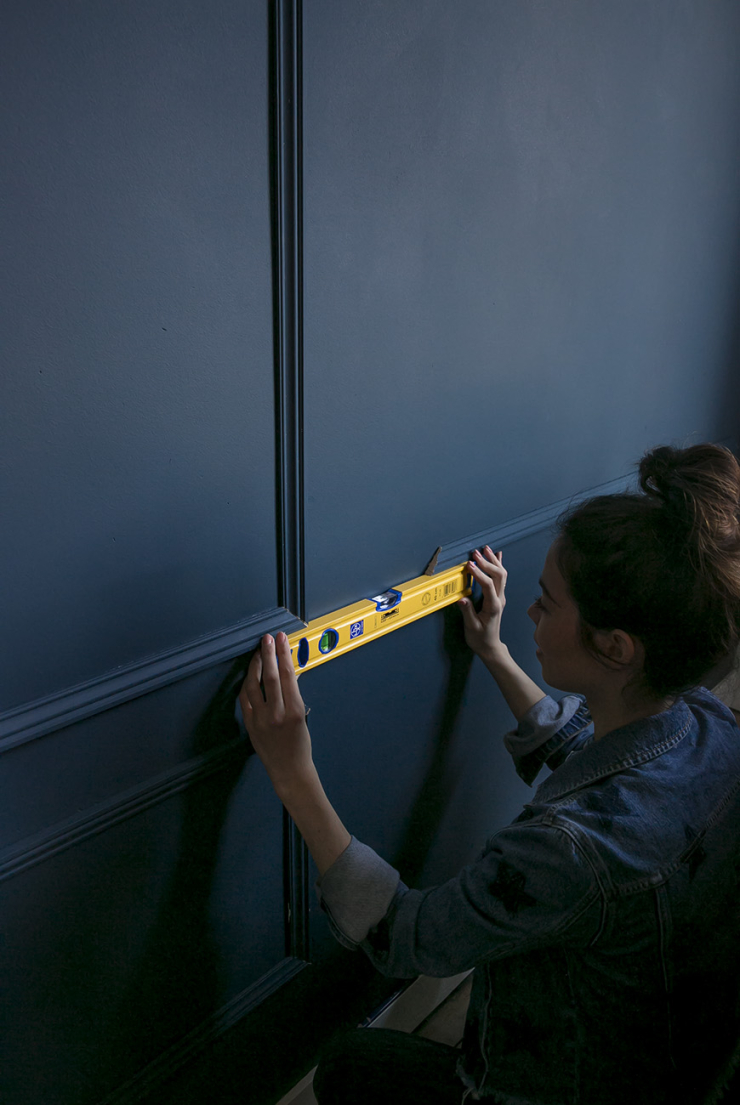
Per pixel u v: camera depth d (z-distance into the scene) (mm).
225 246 894
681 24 1550
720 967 850
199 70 815
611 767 883
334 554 1164
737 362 2256
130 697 934
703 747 902
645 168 1588
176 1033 1194
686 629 801
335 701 1248
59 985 1000
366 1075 1104
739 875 849
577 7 1278
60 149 732
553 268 1419
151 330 851
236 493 1000
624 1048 859
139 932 1078
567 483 1676
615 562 802
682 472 831
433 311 1198
